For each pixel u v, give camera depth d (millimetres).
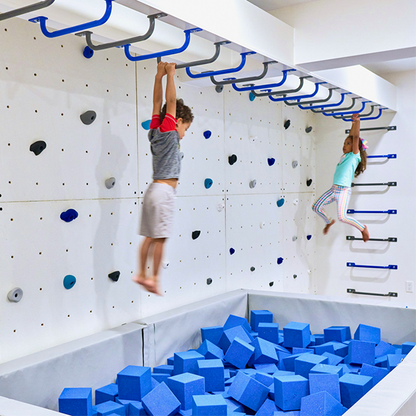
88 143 2506
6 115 2115
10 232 2143
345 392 2340
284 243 4473
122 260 2729
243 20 2289
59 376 2182
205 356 2775
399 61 4176
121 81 2695
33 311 2250
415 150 4551
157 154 2199
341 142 4914
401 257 4656
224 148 3605
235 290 3684
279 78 3156
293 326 3137
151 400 2201
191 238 3289
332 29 2623
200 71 2904
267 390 2416
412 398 1710
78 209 2459
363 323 3199
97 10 1965
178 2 1886
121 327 2637
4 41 2102
